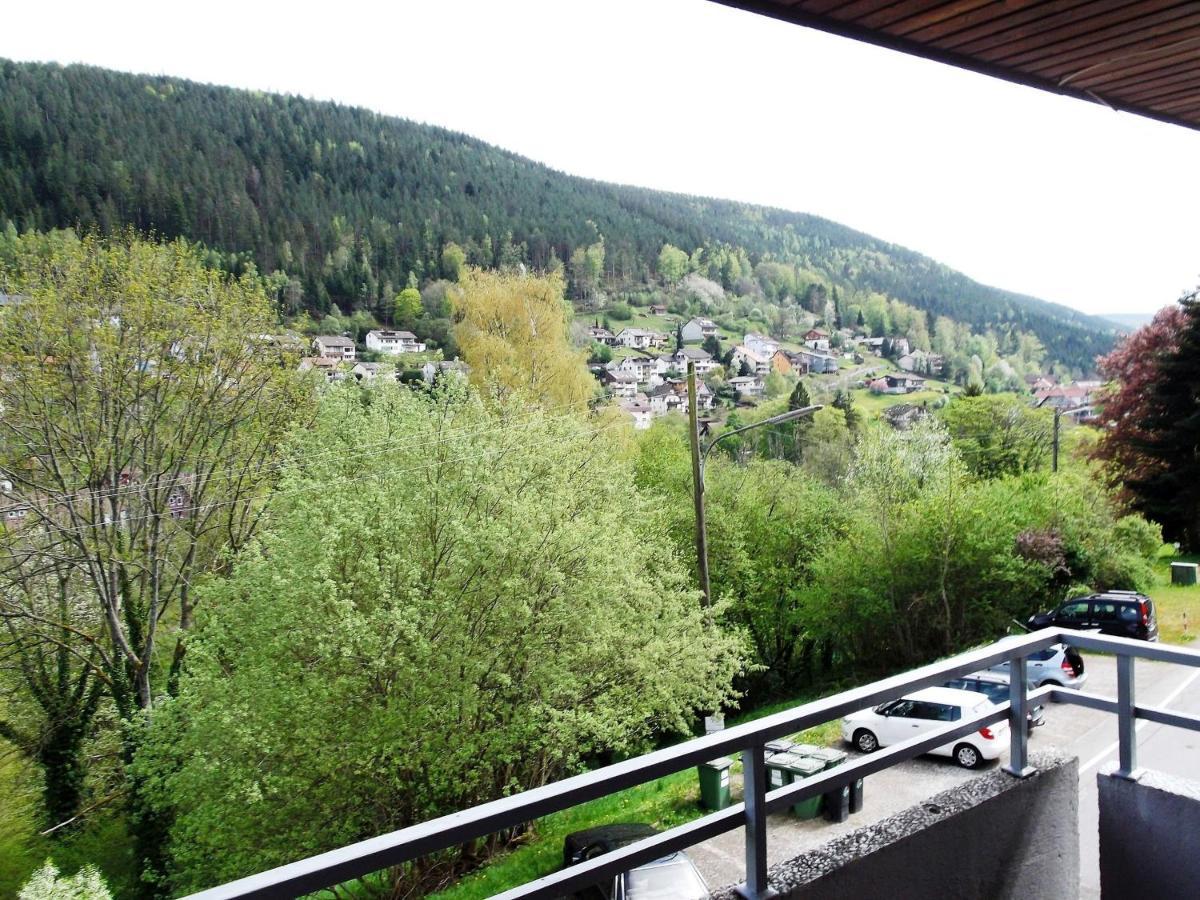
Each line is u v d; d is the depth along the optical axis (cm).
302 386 2139
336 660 1368
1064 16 226
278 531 1582
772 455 4350
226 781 1362
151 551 1997
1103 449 3456
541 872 1235
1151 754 850
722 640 1772
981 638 2409
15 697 2062
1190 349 3167
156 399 2003
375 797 1399
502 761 1442
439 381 1903
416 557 1478
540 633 1482
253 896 110
